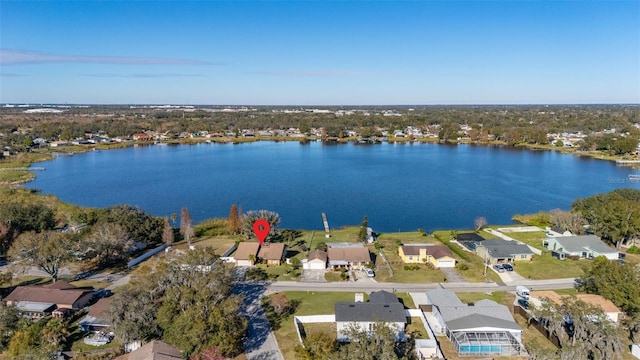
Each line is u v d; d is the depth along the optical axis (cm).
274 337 5006
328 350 4250
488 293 6216
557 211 9675
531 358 4203
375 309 5200
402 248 7656
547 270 7038
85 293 5797
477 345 4644
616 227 7994
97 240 7256
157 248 8319
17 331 4591
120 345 4747
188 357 4316
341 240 8919
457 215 11188
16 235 7781
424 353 4597
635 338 4744
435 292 5828
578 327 4481
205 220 10444
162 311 4706
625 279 5334
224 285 5316
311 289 6412
